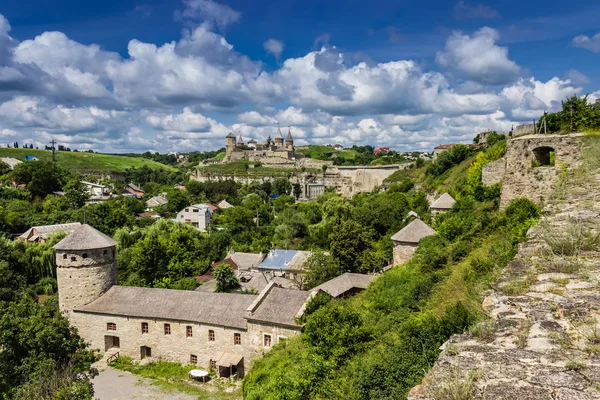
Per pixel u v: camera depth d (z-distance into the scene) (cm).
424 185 9425
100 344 4156
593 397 481
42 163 12294
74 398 2550
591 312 698
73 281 4216
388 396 1683
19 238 7950
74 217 9256
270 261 6888
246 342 3697
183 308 3994
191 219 11394
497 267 1786
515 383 527
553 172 2675
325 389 2086
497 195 4188
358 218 7431
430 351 1775
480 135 9288
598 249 1021
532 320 696
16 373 2831
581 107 3067
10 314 3038
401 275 3628
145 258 6456
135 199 13188
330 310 2728
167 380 3678
